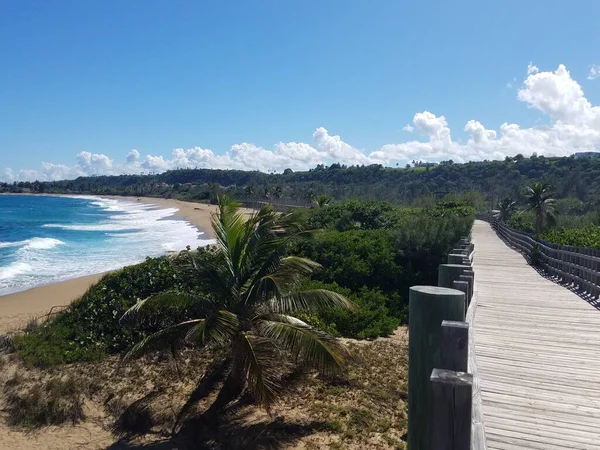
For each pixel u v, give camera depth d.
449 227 19.72
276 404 8.89
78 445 8.17
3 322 16.91
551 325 8.65
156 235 49.16
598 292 10.95
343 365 8.29
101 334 12.41
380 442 7.60
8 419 8.98
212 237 47.16
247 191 101.44
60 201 142.38
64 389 9.52
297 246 18.75
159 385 9.95
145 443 8.09
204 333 7.62
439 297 3.16
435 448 2.61
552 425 4.69
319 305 8.95
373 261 18.08
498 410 5.03
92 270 28.86
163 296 8.66
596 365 6.42
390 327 13.90
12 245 38.72
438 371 2.66
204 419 8.55
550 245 16.61
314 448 7.52
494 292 12.22
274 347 8.05
